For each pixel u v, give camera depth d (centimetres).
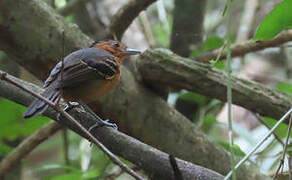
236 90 843
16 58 839
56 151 1437
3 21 783
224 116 1381
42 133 1009
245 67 1386
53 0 1222
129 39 1240
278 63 1398
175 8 1159
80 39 846
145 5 980
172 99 1062
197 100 1070
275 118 852
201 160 871
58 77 707
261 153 970
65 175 976
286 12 699
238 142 1269
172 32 1171
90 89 745
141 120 858
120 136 680
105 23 1214
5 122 1012
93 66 744
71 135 1375
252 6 1298
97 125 694
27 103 712
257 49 952
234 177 507
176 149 871
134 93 856
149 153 657
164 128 866
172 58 855
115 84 787
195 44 1162
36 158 1423
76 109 720
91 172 997
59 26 824
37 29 805
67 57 761
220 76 848
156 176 657
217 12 1470
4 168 1022
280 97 845
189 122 889
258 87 852
